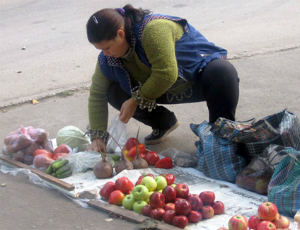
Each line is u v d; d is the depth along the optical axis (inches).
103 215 117.6
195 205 111.1
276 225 104.7
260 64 247.1
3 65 284.8
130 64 137.9
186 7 414.3
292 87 211.5
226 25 343.3
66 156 142.1
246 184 124.3
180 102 152.6
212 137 133.7
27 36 359.9
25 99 215.2
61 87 231.8
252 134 127.0
